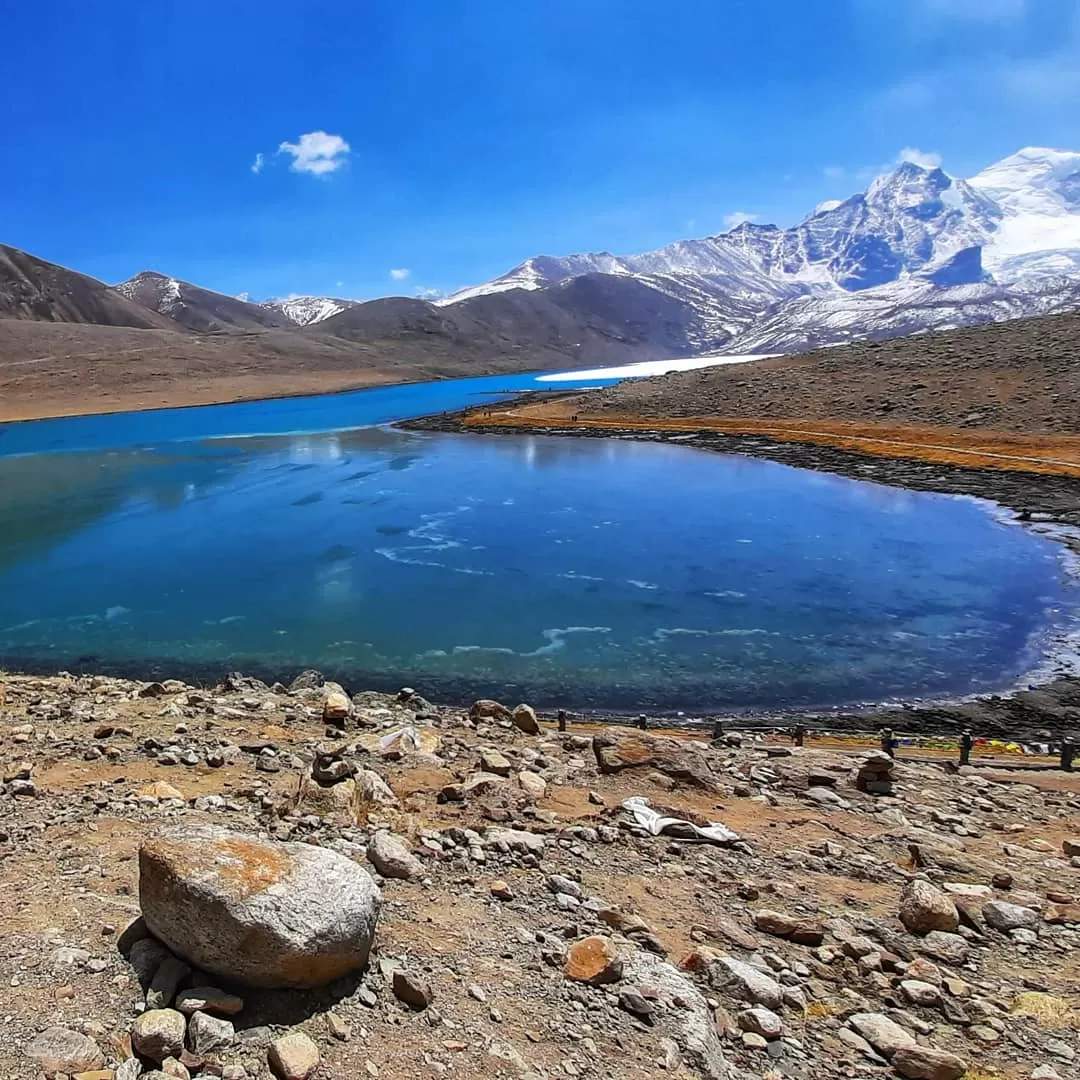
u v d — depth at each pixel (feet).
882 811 35.35
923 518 153.38
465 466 228.22
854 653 86.33
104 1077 13.05
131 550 133.28
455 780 33.68
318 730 43.01
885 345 357.61
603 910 21.59
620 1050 15.61
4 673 74.69
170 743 37.91
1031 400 240.12
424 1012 16.12
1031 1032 17.71
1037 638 90.22
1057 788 43.24
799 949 21.25
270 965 15.39
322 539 140.67
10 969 15.93
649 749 37.96
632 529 147.23
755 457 235.61
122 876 21.29
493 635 91.76
